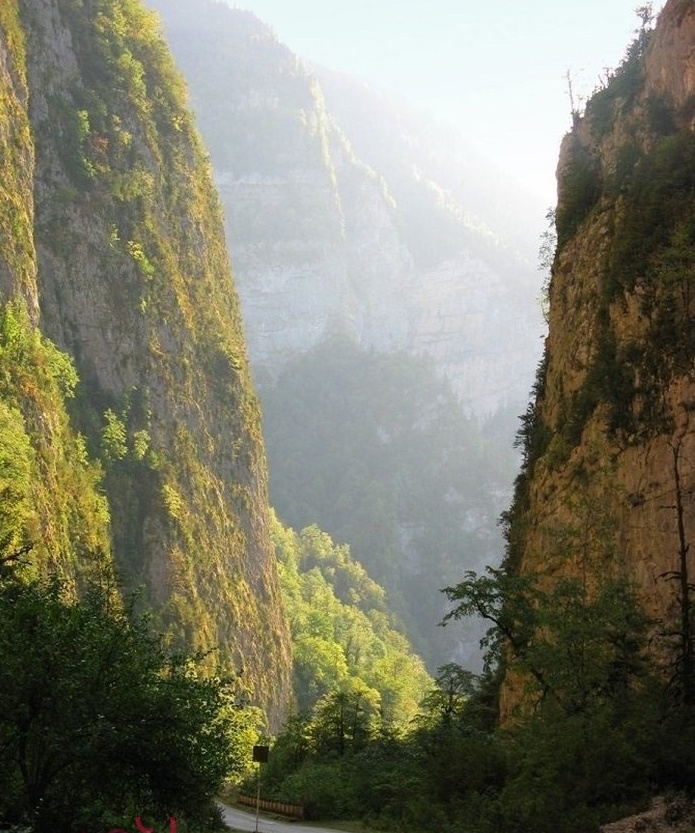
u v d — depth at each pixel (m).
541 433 56.09
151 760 23.50
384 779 46.84
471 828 29.20
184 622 102.38
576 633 33.12
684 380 40.56
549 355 59.06
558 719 29.80
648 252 45.91
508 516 63.28
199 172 133.75
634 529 41.19
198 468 116.81
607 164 55.62
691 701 30.47
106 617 25.58
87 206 109.38
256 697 116.31
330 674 146.75
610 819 25.12
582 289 52.69
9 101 95.00
